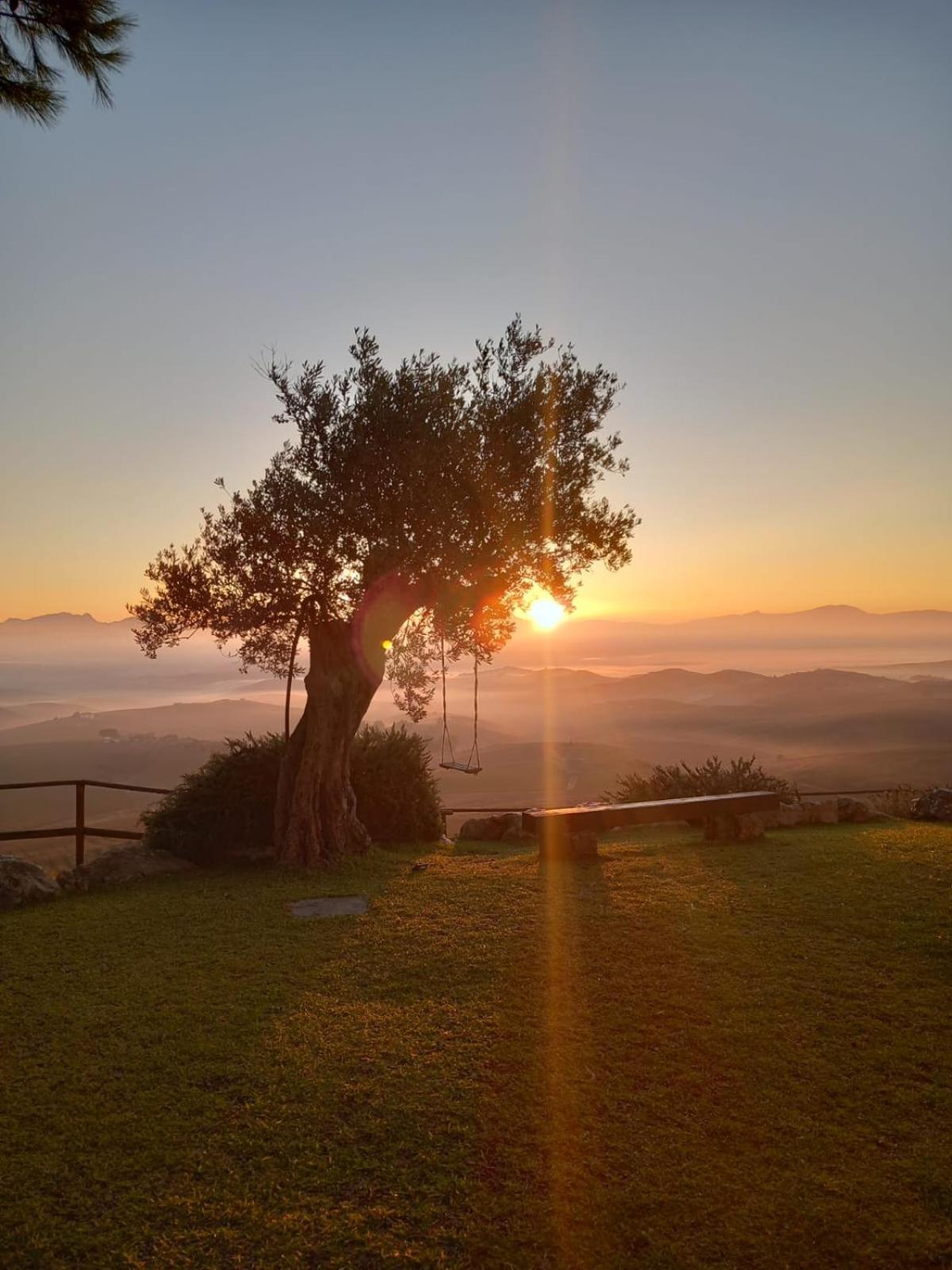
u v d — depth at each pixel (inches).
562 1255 143.0
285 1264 139.9
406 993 248.5
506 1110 184.4
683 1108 185.2
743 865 381.4
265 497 418.3
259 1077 199.5
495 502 406.6
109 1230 148.9
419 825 509.7
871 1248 142.4
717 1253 142.7
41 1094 192.7
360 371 420.2
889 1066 198.8
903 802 598.9
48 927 321.1
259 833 444.1
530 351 433.4
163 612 431.2
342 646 435.5
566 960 269.0
